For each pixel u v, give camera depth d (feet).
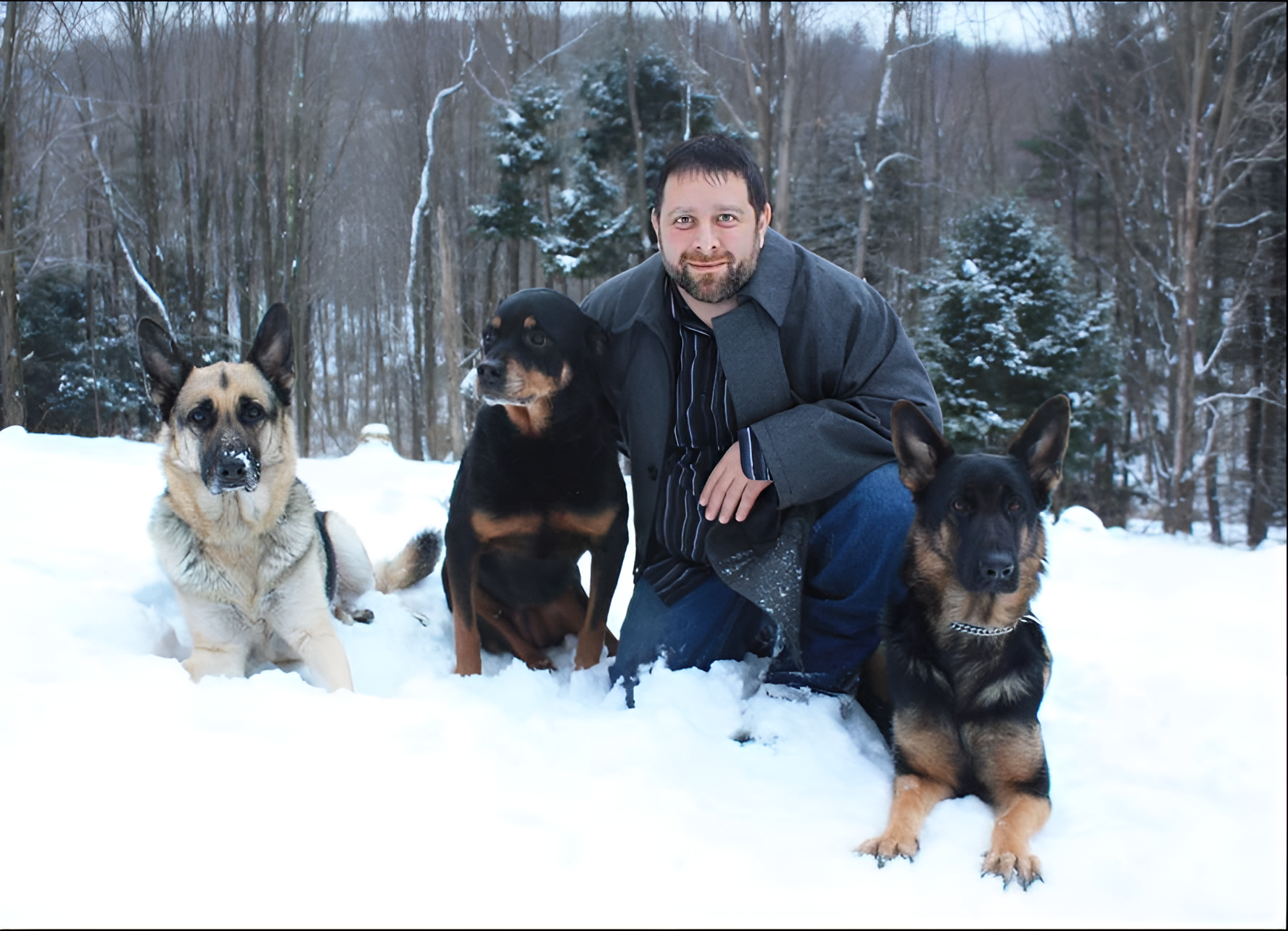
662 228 10.80
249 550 11.65
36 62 52.26
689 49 67.82
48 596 12.18
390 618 14.66
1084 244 89.15
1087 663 13.35
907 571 10.00
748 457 10.62
